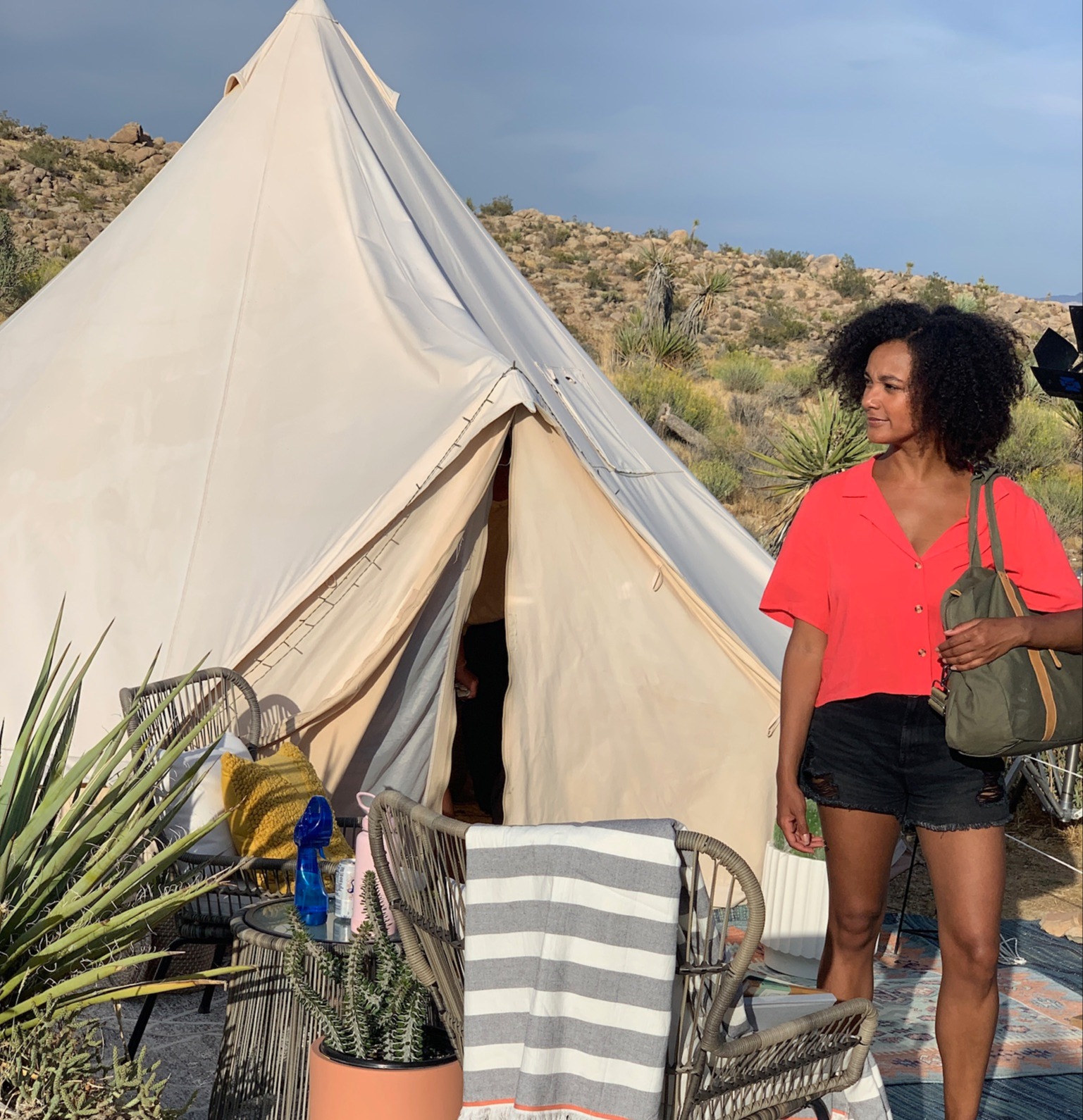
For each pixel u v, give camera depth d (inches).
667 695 207.3
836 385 115.0
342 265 237.5
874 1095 104.3
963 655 98.7
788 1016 102.8
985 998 106.3
